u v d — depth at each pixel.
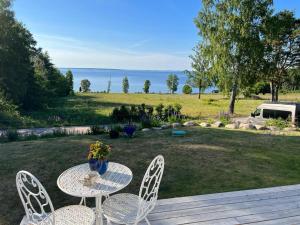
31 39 30.86
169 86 63.88
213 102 35.84
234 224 3.86
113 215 3.26
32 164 6.78
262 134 11.25
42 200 4.82
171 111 20.97
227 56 20.94
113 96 46.25
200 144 9.03
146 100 39.47
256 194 4.85
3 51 25.41
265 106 16.16
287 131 12.51
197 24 22.23
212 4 21.53
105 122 20.73
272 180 5.86
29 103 29.12
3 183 5.55
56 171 6.31
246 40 20.41
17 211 4.44
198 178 5.95
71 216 3.17
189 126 13.75
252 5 20.33
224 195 4.80
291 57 25.30
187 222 3.91
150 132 11.53
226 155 7.78
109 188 3.24
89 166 3.73
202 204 4.46
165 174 6.18
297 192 4.95
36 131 16.02
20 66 27.38
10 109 22.25
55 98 39.59
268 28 20.75
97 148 3.58
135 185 5.59
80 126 19.11
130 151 8.02
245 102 35.19
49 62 40.28
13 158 7.30
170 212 4.19
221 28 20.86
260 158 7.57
